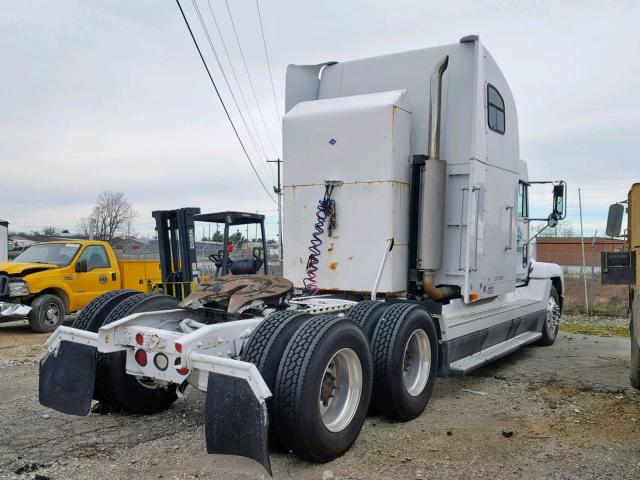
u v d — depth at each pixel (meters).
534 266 9.32
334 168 6.51
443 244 6.49
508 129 7.34
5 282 11.25
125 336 4.64
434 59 6.68
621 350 9.43
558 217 8.95
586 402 6.12
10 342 10.42
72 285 12.28
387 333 5.18
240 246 10.74
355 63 7.22
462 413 5.71
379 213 6.21
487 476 4.11
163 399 5.50
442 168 6.28
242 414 3.70
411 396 5.36
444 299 6.58
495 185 6.96
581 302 15.10
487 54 6.69
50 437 4.82
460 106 6.50
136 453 4.48
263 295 5.04
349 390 4.54
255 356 4.12
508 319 7.55
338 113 6.49
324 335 4.18
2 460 4.30
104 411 5.48
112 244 36.03
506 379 7.25
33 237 41.00
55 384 5.00
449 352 6.02
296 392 3.97
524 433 5.09
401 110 6.32
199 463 4.29
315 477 4.05
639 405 5.99
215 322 5.39
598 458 4.48
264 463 3.58
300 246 6.75
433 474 4.13
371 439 4.88
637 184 6.13
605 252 6.25
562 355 8.95
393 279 6.18
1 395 6.20
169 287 11.59
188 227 11.48
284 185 6.87
